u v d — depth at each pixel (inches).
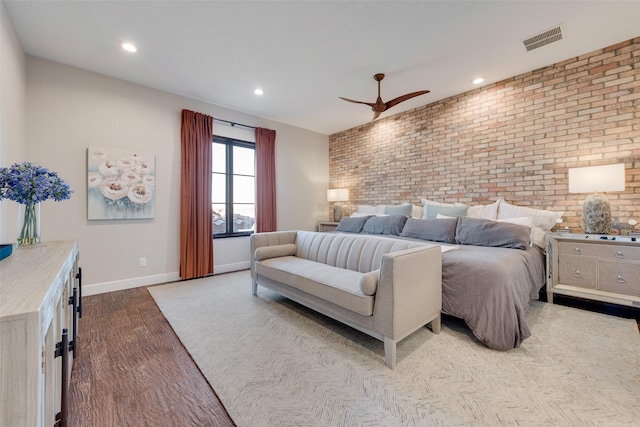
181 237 144.7
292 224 204.1
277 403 55.0
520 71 126.0
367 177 201.2
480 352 72.9
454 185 153.6
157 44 102.4
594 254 99.2
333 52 108.9
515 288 77.8
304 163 212.4
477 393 57.0
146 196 134.6
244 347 77.1
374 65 119.0
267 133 185.2
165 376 63.9
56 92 112.7
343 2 82.0
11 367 25.0
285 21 90.3
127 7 83.0
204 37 98.6
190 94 147.6
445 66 120.6
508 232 104.7
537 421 49.1
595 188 101.1
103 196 122.7
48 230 111.2
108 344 78.5
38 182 64.6
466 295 79.6
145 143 135.2
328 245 113.0
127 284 130.6
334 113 179.3
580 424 48.3
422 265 75.2
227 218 171.2
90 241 120.7
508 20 90.7
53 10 83.4
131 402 55.2
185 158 146.0
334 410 52.8
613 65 105.7
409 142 175.3
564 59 116.1
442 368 65.9
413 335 82.7
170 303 111.7
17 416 25.1
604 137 108.0
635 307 94.7
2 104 75.7
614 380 60.3
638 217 101.4
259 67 120.1
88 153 119.2
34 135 107.7
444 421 49.5
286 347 77.0
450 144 155.0
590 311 100.6
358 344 78.6
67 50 105.5
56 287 38.4
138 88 133.6
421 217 157.2
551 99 120.4
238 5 82.8
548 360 68.5
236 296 120.8
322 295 82.8
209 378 63.1
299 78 130.4
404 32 96.6
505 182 134.4
